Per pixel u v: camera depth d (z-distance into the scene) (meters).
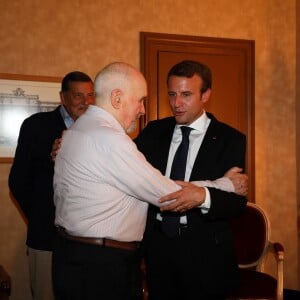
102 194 1.55
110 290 1.57
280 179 3.81
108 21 3.40
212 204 1.67
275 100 3.78
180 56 3.54
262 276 2.85
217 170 1.85
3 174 3.24
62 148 1.66
